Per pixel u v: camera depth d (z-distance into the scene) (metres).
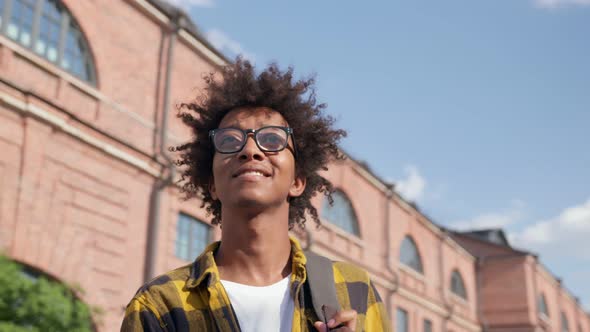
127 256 12.48
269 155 1.70
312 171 2.21
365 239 23.17
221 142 1.73
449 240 30.78
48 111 11.17
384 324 1.75
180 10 14.58
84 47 12.62
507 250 35.66
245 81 2.08
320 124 2.17
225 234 1.70
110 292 11.93
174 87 14.45
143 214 13.06
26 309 7.70
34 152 10.87
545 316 36.12
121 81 13.13
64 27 12.25
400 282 25.34
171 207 13.73
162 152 13.62
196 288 1.59
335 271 1.76
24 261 10.37
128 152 12.86
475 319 33.31
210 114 2.12
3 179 10.30
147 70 13.87
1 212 10.15
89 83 12.58
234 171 1.68
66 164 11.51
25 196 10.57
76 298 9.54
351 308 1.69
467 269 33.50
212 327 1.54
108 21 13.09
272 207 1.68
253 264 1.67
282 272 1.70
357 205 22.89
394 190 25.28
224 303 1.55
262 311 1.58
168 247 13.43
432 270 28.67
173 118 14.30
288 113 2.09
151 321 1.54
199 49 15.26
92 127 12.02
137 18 13.86
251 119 1.88
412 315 25.92
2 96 10.42
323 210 20.70
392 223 25.38
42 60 11.46
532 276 35.53
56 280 10.95
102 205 12.12
